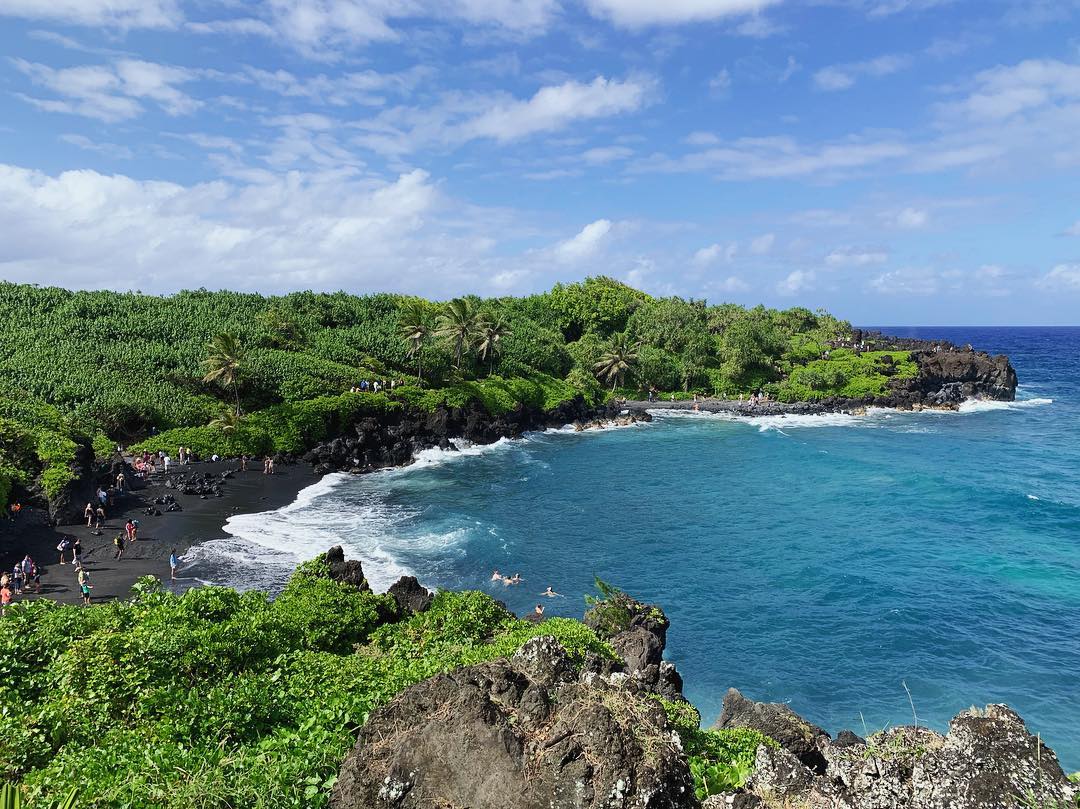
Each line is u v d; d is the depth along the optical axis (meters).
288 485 62.34
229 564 40.81
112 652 16.17
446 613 25.52
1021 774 9.53
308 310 106.56
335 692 14.91
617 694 8.98
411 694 9.21
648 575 44.44
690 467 76.31
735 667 33.31
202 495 55.88
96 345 76.44
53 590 35.47
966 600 40.50
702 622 37.94
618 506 60.41
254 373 75.69
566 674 10.57
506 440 90.31
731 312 161.88
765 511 59.22
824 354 137.88
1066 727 28.33
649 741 8.18
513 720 8.64
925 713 29.62
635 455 82.88
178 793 9.76
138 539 44.22
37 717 13.47
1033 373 184.38
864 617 38.41
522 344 116.00
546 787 7.76
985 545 50.16
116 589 36.06
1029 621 37.78
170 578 38.00
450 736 8.32
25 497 45.25
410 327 90.38
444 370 96.69
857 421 107.94
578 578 43.75
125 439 64.62
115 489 52.34
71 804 9.56
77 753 12.48
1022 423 104.81
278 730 12.98
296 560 42.38
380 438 75.81
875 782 10.70
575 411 105.69
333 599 25.42
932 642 35.53
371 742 8.90
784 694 31.14
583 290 155.38
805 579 43.81
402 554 46.03
